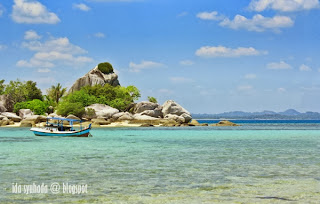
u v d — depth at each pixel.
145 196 18.08
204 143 49.88
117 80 143.62
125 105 126.25
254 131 86.00
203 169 26.06
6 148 41.69
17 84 131.00
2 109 116.12
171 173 24.39
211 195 18.27
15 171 25.03
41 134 62.47
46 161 30.22
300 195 18.27
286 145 46.91
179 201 17.19
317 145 46.94
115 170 25.58
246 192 18.86
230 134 72.94
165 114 119.31
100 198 17.73
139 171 25.16
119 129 89.75
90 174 23.95
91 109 107.62
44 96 139.38
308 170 25.67
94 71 142.12
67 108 105.00
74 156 33.81
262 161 30.48
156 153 36.66
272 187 20.03
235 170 25.66
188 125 114.00
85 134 61.91
